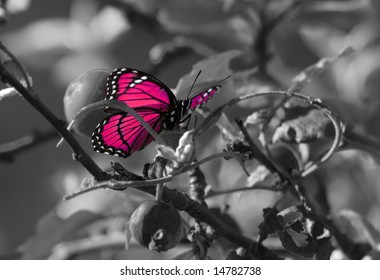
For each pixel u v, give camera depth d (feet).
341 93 3.35
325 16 3.36
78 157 2.34
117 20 3.62
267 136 2.80
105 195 3.06
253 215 2.94
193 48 3.37
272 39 3.33
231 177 3.10
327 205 2.96
